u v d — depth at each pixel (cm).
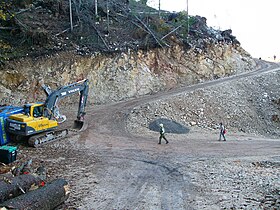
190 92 3103
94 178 1227
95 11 3594
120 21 3781
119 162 1473
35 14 3231
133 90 3139
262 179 1201
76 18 3397
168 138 2092
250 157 1686
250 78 3888
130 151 1692
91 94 2923
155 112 2614
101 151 1661
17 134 1623
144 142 1925
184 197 1041
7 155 1359
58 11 3356
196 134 2353
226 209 926
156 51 3559
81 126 2131
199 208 946
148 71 3388
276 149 1923
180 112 2755
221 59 4338
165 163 1480
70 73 2905
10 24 2934
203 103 2989
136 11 4109
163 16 4462
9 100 2548
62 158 1498
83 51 3058
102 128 2178
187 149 1820
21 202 779
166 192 1089
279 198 971
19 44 2855
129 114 2503
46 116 1812
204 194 1064
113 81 3077
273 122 3142
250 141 2200
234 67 4425
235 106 3131
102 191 1091
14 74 2662
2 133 1634
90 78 2989
